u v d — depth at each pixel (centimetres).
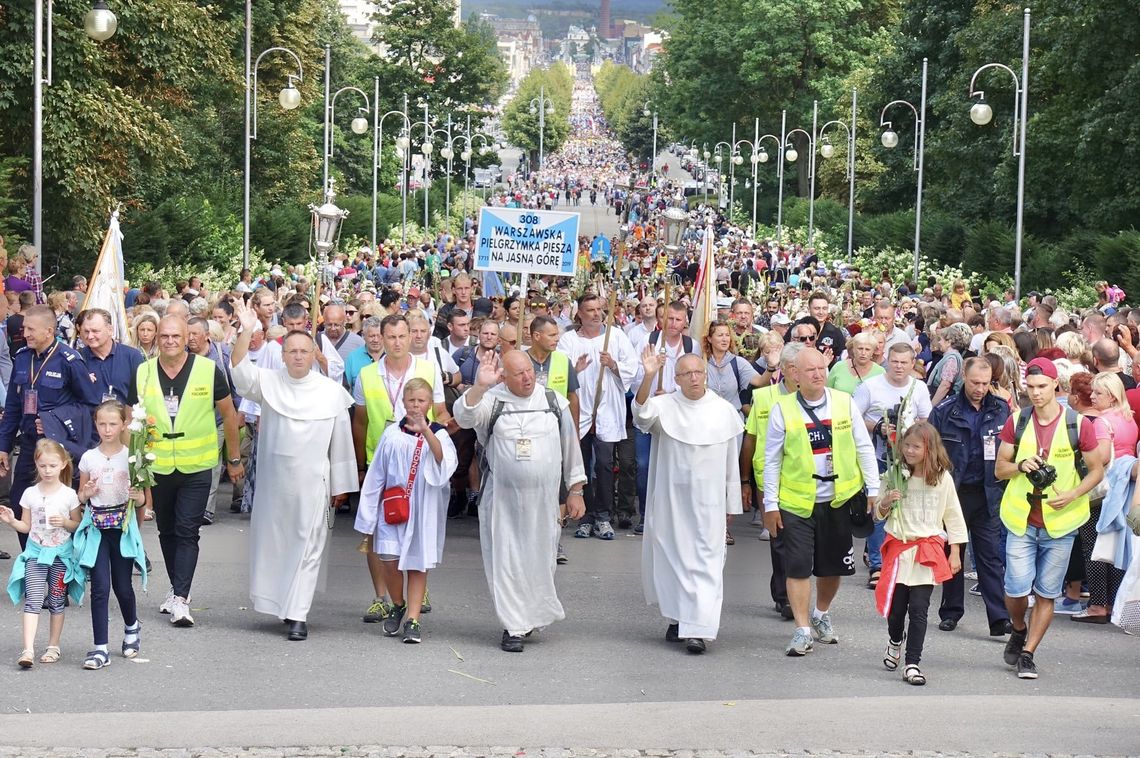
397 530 1013
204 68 3791
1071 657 1011
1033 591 954
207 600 1127
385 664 948
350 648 991
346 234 6175
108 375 1113
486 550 1005
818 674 945
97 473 923
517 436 997
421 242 6475
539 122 18288
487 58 10569
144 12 3259
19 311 1817
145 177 4250
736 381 1475
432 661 960
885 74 6675
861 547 1430
